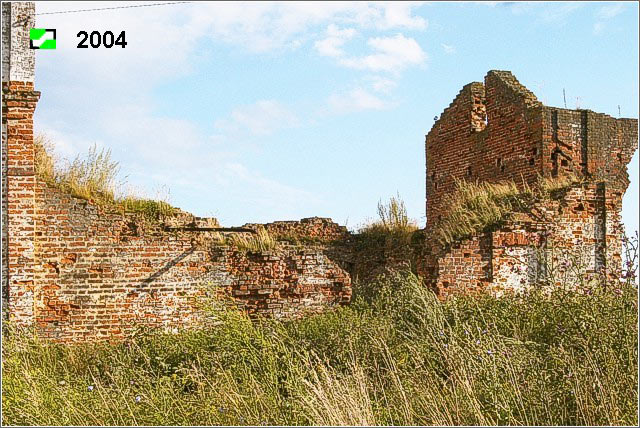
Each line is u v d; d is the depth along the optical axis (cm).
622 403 793
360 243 1833
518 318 1145
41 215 1419
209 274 1541
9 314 1354
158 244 1502
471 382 866
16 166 1381
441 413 820
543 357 964
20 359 1133
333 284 1628
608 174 1791
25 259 1373
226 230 1555
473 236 1568
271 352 1027
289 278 1599
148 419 838
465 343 995
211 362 1038
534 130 1750
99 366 1173
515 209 1620
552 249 1552
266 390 937
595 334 927
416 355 1008
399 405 877
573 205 1633
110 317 1448
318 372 971
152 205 1536
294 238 1739
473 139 1995
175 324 1492
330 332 1173
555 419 785
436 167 2175
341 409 803
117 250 1468
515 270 1573
